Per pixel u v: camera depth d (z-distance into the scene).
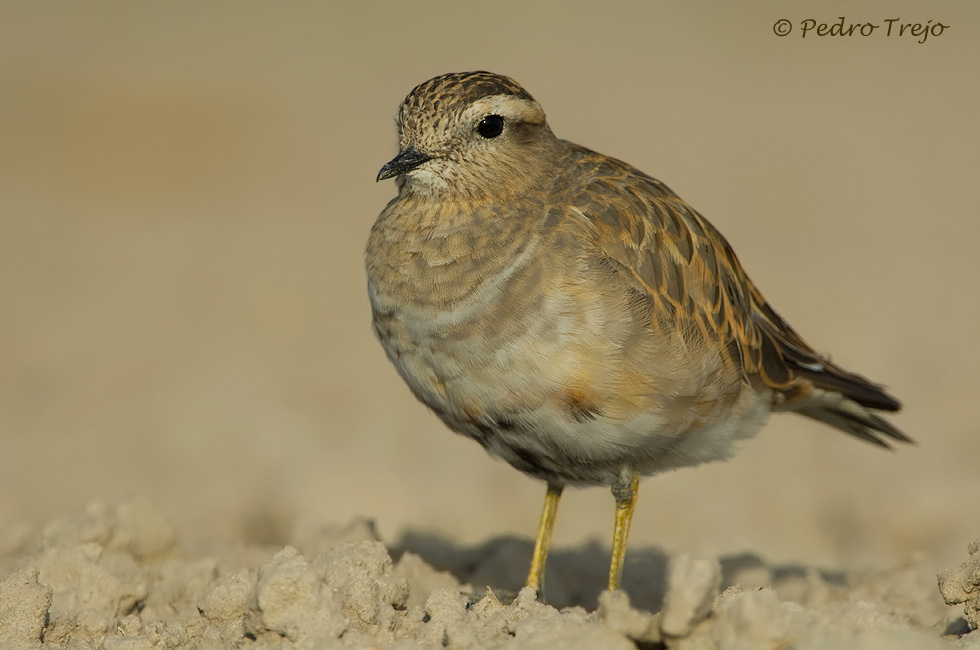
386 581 8.53
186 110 29.53
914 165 26.41
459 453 15.45
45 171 26.36
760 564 11.06
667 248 9.60
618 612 7.15
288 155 27.64
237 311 19.98
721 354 9.67
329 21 36.56
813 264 21.39
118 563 9.47
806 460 15.10
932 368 17.42
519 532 13.72
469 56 33.62
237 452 15.24
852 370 17.33
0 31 34.50
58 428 15.98
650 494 14.50
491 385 9.15
